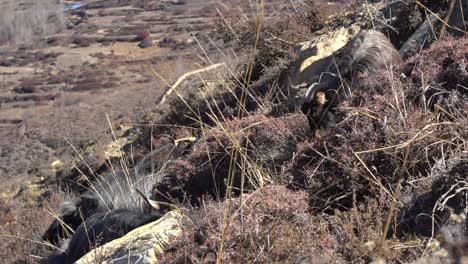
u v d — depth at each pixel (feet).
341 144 18.12
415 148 16.84
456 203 14.57
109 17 214.90
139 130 47.88
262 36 39.45
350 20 37.55
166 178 23.91
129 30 199.82
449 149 16.33
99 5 223.92
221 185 22.22
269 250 13.82
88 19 221.25
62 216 27.27
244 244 14.33
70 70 188.85
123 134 50.31
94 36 212.23
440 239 13.34
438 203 14.06
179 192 23.09
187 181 23.29
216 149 23.09
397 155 17.02
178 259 14.52
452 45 20.76
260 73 39.22
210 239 14.38
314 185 17.22
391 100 18.93
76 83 173.88
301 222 15.10
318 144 19.01
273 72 36.35
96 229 21.39
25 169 71.97
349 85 23.03
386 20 33.01
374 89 20.42
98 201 26.30
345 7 42.83
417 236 14.25
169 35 144.15
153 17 188.14
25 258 27.78
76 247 21.66
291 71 34.73
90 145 53.11
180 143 30.07
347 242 14.34
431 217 14.07
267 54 39.11
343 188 16.94
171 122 41.93
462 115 17.34
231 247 14.24
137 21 198.49
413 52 27.40
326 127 21.45
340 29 35.88
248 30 39.78
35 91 179.42
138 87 132.46
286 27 40.01
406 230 14.74
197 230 15.05
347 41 34.06
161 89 97.40
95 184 29.35
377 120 18.26
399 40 32.89
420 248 13.42
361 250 13.79
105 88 151.02
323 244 14.33
